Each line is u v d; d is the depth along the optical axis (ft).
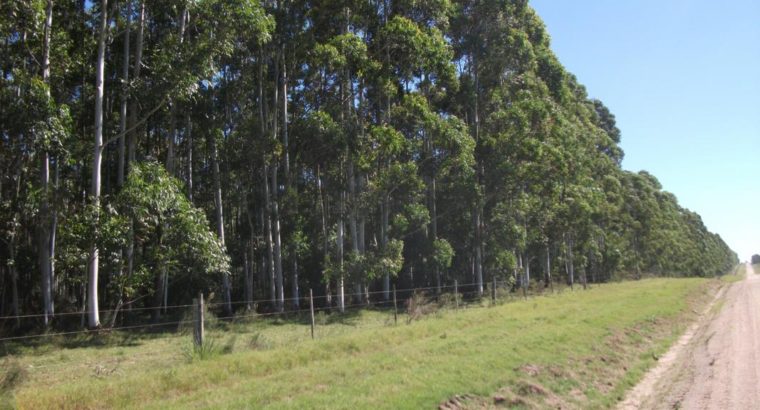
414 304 71.56
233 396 27.81
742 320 74.08
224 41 68.39
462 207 116.26
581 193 141.08
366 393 28.27
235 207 120.47
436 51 96.99
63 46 69.92
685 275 297.33
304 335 56.54
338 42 89.45
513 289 132.46
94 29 79.56
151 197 62.08
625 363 44.50
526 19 131.54
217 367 33.50
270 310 94.73
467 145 99.04
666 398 33.94
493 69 122.01
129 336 61.21
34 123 57.41
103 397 27.30
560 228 139.85
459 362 36.17
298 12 95.09
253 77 99.45
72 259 61.00
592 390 35.42
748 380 37.04
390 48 97.66
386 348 43.39
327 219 108.68
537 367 37.17
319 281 116.37
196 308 40.68
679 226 313.32
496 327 53.21
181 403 26.68
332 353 40.55
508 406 29.84
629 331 57.31
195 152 100.17
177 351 50.62
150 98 68.44
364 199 96.43
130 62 84.69
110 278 68.95
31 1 59.93
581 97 208.44
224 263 70.79
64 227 62.23
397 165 93.56
